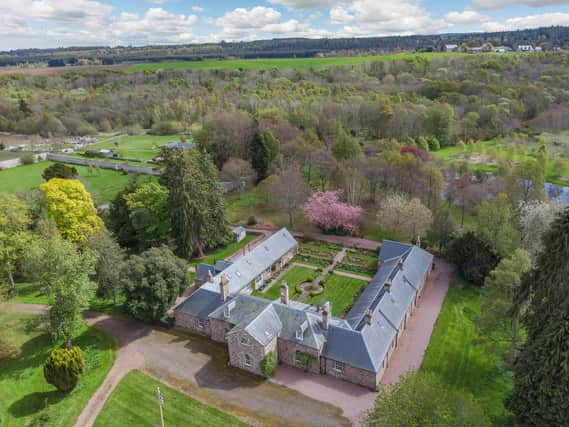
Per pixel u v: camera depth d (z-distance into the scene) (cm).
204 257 7462
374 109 13712
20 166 13800
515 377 3472
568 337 2967
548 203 6353
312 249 7525
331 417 3859
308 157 10662
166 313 5597
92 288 5209
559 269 3128
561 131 12988
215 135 11350
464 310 5541
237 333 4406
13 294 6188
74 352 4281
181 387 4316
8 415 4044
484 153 11350
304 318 4566
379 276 5834
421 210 7025
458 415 2997
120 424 3894
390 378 4331
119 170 13312
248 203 9956
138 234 7544
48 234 6378
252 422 3847
